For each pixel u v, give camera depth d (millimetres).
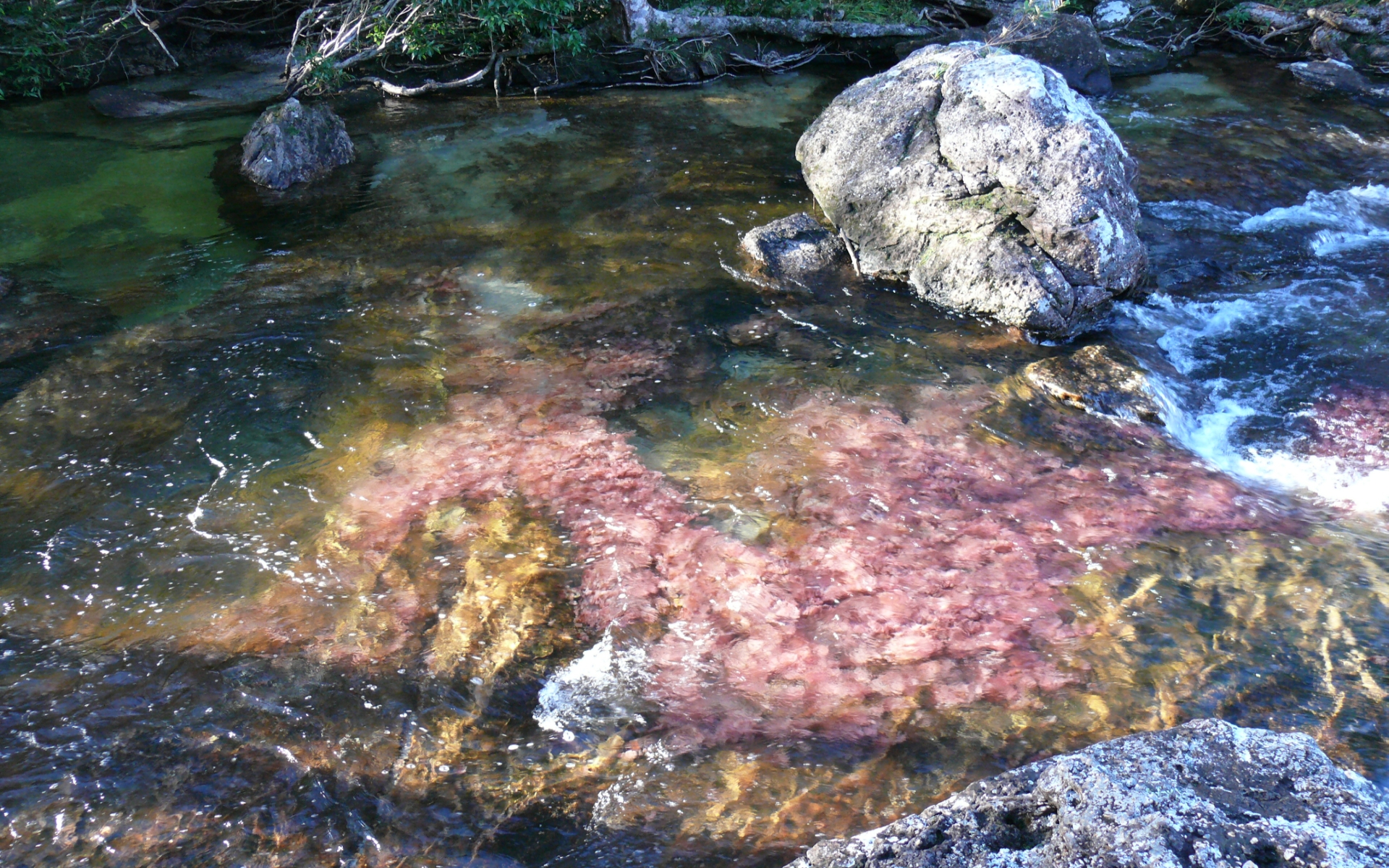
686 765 3244
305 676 3441
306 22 7953
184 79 7668
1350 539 3961
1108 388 4551
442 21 7480
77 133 6711
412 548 3836
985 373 4711
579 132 6879
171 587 3691
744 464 4211
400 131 6859
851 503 4047
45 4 7160
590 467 4176
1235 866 2193
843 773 3229
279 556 3799
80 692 3393
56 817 3084
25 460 4125
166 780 3193
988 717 3365
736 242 5594
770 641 3578
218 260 5352
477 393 4516
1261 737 2674
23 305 4934
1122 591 3742
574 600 3684
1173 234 5758
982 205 5074
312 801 3154
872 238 5324
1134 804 2357
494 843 3018
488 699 3395
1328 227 5879
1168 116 7254
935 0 8625
